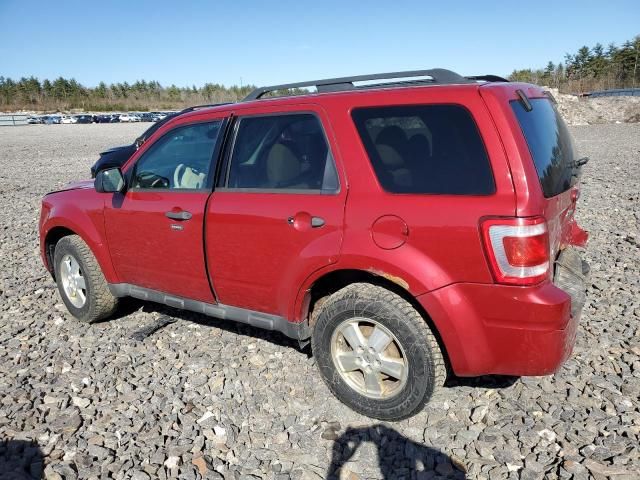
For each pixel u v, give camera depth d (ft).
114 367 13.11
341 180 10.32
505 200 8.78
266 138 11.58
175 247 12.91
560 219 10.43
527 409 10.69
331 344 10.80
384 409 10.36
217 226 11.92
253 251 11.45
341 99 10.57
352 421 10.66
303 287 10.86
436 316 9.32
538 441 9.75
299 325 11.33
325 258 10.28
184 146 13.11
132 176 14.06
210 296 12.76
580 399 10.92
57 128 153.48
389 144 9.95
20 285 19.63
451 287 9.21
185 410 11.21
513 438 9.87
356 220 9.97
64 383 12.46
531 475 8.91
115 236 14.32
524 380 11.68
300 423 10.67
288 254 10.92
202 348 14.03
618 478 8.73
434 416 10.64
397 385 10.18
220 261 12.10
